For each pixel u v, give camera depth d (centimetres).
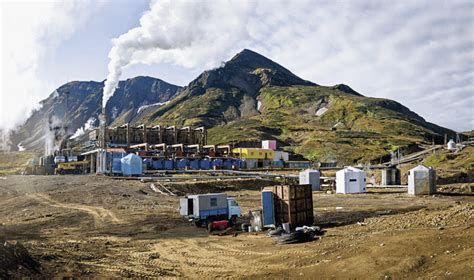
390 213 4222
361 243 2222
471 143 14775
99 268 2162
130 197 6019
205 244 2953
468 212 2941
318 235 2955
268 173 10106
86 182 7419
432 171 6769
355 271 1786
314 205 5447
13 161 17475
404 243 1994
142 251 2714
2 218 4428
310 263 2064
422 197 6284
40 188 6662
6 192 6425
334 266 1902
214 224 3556
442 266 1645
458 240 1903
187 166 11556
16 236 3247
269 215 3462
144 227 3781
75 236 3319
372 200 5991
